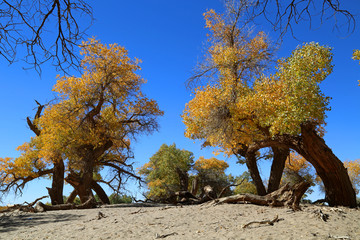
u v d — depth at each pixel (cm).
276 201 1094
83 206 1697
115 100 2508
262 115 1454
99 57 2423
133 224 916
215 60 1775
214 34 1850
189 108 1802
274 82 1455
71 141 2328
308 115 1243
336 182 1344
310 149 1349
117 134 2534
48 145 2306
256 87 1513
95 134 2392
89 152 2439
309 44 1370
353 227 733
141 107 2622
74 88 2372
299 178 2605
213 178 3256
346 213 947
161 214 1076
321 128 1512
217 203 1223
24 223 1093
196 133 1786
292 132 1285
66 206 1622
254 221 787
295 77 1338
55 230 923
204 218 938
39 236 852
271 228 741
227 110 1625
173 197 2173
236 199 1212
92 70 2456
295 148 1471
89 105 2411
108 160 2867
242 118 1584
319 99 1270
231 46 1805
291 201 1073
